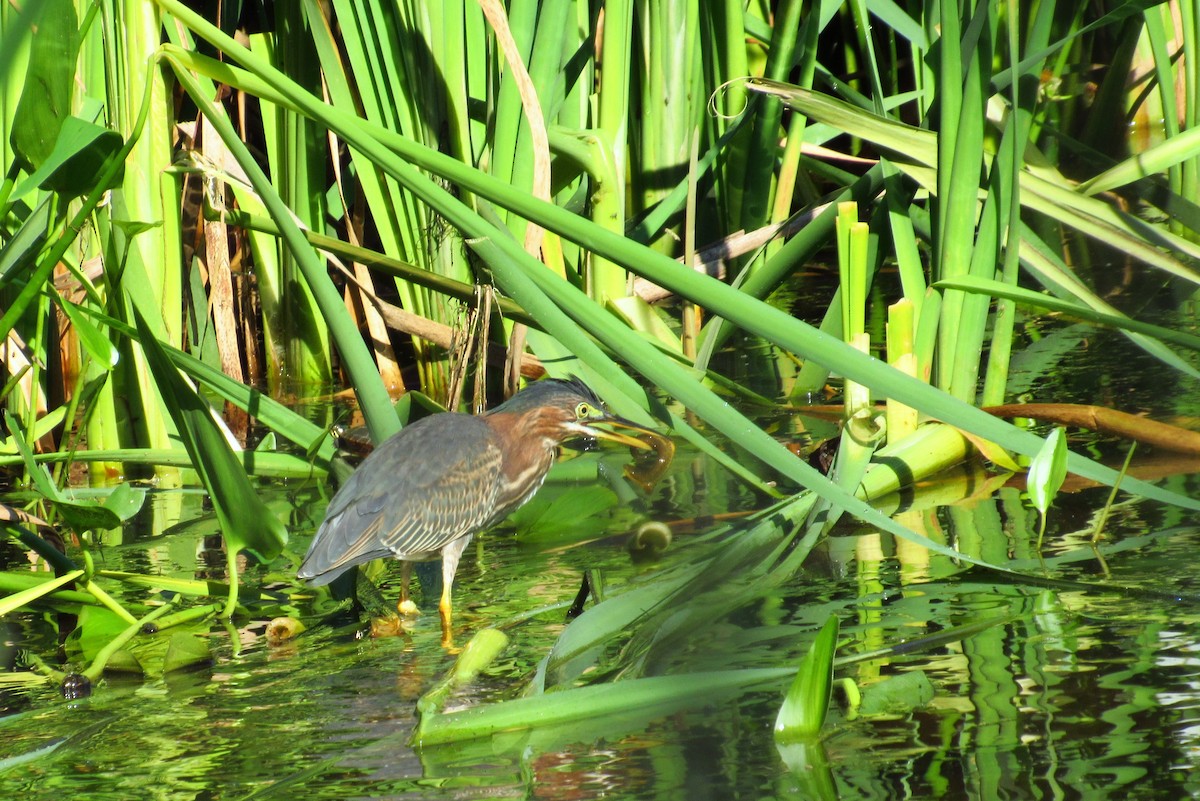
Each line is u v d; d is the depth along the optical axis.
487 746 6.51
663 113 15.03
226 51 10.32
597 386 13.10
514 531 11.29
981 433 8.87
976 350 11.10
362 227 15.95
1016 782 5.64
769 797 5.68
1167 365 13.05
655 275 9.27
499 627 8.45
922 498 10.41
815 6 14.46
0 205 8.97
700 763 6.10
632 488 11.38
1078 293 12.06
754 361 15.12
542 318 9.67
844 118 12.16
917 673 6.77
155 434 12.64
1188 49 15.12
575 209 14.90
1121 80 17.38
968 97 10.80
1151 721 6.11
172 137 13.82
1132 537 8.95
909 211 13.21
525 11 13.30
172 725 7.07
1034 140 14.67
